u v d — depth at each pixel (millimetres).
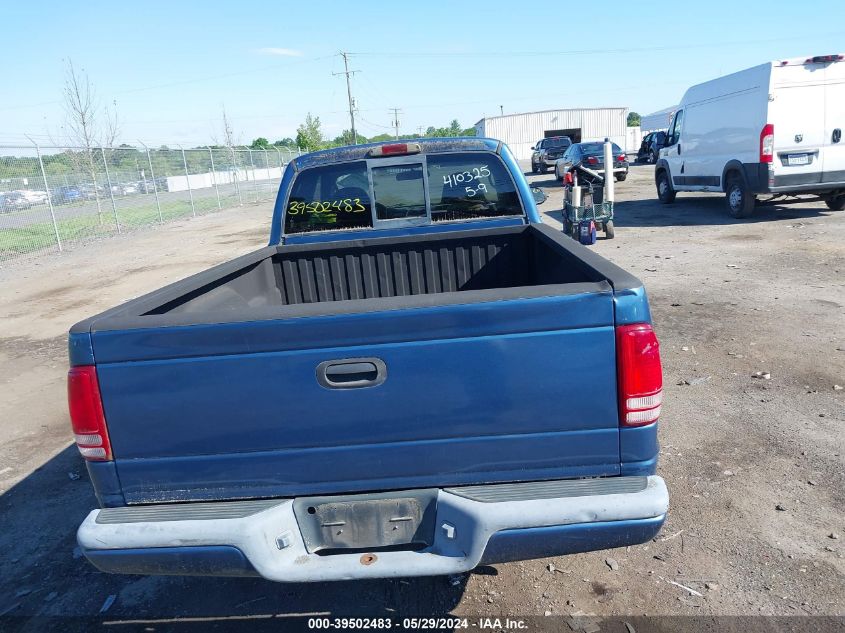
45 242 18000
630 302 2188
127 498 2404
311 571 2277
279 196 4422
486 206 4426
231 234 18422
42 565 3492
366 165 4348
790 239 10594
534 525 2197
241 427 2299
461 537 2254
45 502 4180
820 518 3348
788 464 3881
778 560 3059
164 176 26219
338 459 2326
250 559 2258
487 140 4363
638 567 3107
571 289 2197
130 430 2324
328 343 2225
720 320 6664
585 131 57156
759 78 11500
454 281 4363
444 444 2299
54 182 18953
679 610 2805
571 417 2262
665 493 2219
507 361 2221
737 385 5066
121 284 11578
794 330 6195
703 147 13875
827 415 4457
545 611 2871
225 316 2234
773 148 11469
